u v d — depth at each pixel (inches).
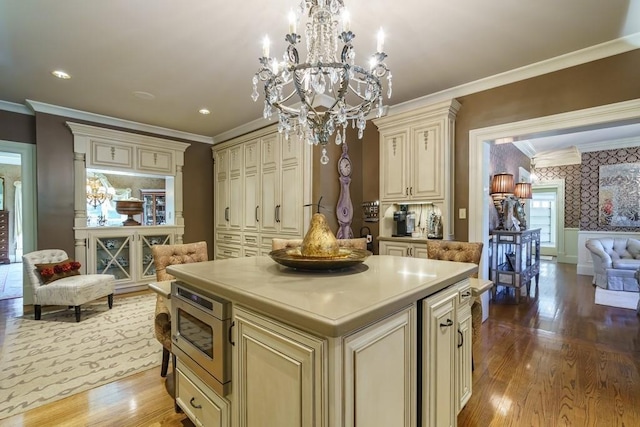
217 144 211.2
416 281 52.6
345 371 35.3
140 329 120.6
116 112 162.2
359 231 163.3
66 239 159.3
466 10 79.7
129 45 97.4
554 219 318.3
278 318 40.6
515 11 80.0
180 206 200.5
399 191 141.8
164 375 85.9
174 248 92.7
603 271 187.8
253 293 45.0
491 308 148.4
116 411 71.5
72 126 157.8
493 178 176.7
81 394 77.8
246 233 184.7
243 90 132.8
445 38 92.6
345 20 61.1
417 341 49.5
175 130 197.3
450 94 131.6
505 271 160.6
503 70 113.6
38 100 145.3
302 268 61.2
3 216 293.7
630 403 73.5
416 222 151.6
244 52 101.5
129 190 208.4
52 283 130.4
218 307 50.3
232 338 49.3
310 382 36.5
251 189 181.0
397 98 140.4
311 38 72.1
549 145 246.4
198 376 57.0
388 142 146.2
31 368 90.3
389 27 86.8
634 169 224.5
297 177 152.5
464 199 128.8
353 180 160.4
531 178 293.9
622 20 83.7
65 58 105.6
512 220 179.6
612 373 87.4
